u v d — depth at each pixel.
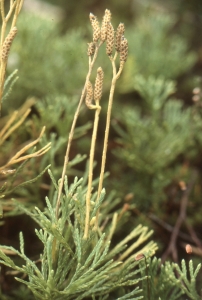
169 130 0.77
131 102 1.04
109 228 0.54
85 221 0.45
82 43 0.97
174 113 0.79
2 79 0.45
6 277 0.57
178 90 1.06
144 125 0.75
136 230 0.52
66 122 0.68
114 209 0.73
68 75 0.96
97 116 0.43
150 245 0.52
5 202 0.56
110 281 0.47
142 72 1.02
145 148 0.79
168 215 0.72
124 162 0.82
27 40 0.92
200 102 0.79
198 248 0.64
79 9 1.40
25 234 0.66
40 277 0.43
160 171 0.74
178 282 0.46
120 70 0.43
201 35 1.34
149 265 0.48
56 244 0.47
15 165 0.61
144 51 1.04
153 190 0.73
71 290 0.43
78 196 0.48
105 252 0.44
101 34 0.43
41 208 0.61
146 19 1.14
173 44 1.05
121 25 0.43
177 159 0.88
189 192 0.72
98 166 0.83
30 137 0.80
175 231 0.65
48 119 0.67
